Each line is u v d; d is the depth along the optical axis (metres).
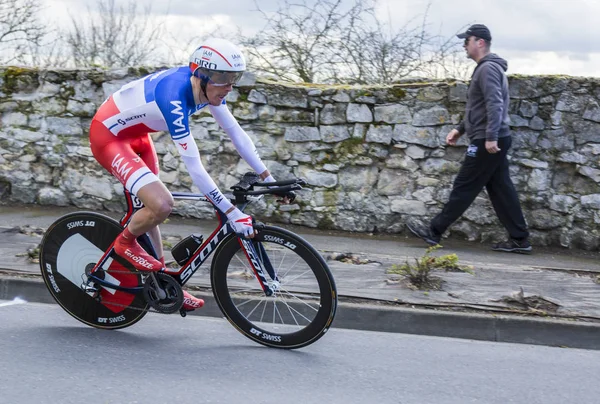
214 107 3.99
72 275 4.30
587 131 6.64
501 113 5.97
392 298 4.85
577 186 6.72
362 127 6.91
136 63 9.67
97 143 4.02
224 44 3.71
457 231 6.91
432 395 3.52
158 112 3.81
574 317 4.66
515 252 6.55
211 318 4.72
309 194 7.03
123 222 4.19
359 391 3.52
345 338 4.42
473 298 4.93
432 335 4.61
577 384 3.78
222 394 3.36
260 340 4.12
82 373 3.53
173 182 7.20
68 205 7.41
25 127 7.38
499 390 3.64
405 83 7.11
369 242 6.66
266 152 7.04
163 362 3.77
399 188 6.92
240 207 4.01
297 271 4.03
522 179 6.77
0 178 7.44
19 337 4.05
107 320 4.27
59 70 7.27
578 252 6.69
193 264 4.08
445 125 6.77
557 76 6.68
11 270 5.07
